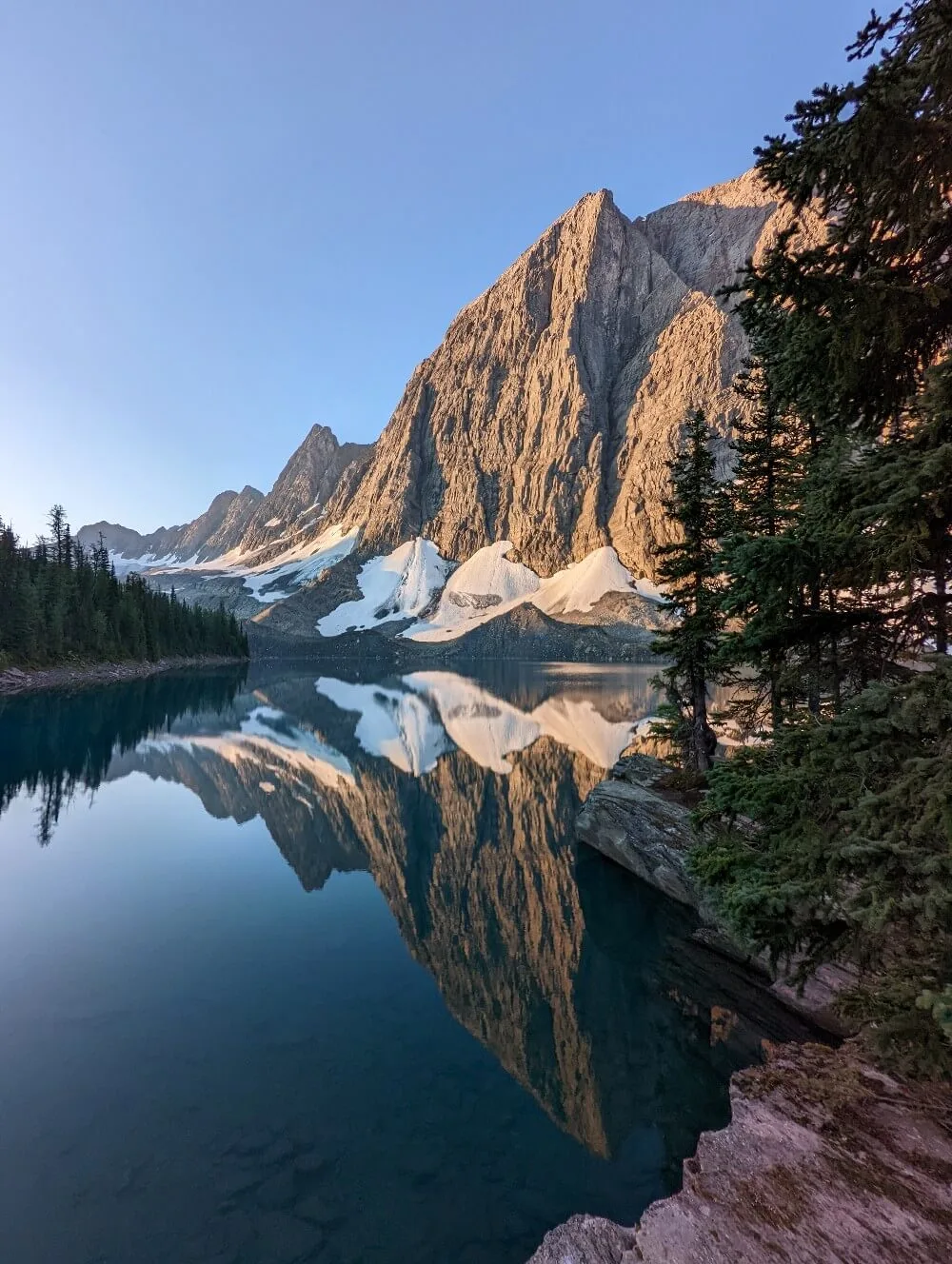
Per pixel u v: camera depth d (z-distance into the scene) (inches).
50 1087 371.9
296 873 805.2
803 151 224.7
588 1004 492.4
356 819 1093.8
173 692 3380.9
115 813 1073.5
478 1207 291.3
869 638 278.4
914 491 193.6
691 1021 467.8
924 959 237.3
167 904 686.5
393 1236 273.4
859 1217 215.2
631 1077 399.5
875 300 216.8
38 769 1406.3
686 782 787.4
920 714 203.2
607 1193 303.3
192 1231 273.3
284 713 2701.8
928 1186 226.4
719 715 762.8
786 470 674.8
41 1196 289.6
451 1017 467.2
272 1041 429.4
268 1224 277.6
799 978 273.0
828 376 256.8
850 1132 260.1
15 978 514.6
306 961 558.6
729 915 261.6
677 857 685.9
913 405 235.5
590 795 897.5
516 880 784.9
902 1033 230.2
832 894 227.0
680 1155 332.2
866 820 215.8
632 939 610.5
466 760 1665.8
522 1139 338.6
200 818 1058.1
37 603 3440.0
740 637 287.0
